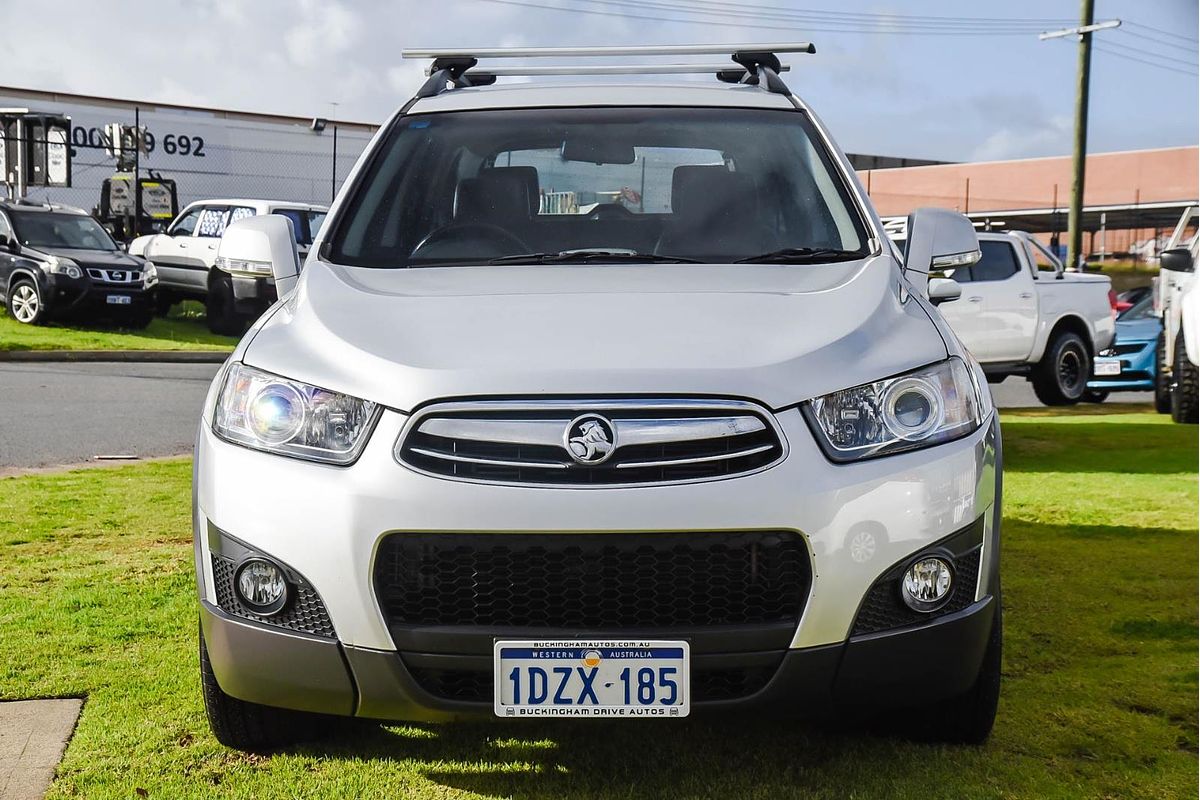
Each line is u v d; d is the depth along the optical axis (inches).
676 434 101.5
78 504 252.4
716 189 144.3
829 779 118.2
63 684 142.9
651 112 156.7
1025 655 155.8
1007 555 211.5
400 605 103.3
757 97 161.3
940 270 141.9
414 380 104.1
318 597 104.3
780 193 143.9
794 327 111.5
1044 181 1504.7
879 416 106.1
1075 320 515.5
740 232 139.3
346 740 127.8
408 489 101.5
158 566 198.7
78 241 717.9
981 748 125.9
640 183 145.7
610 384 102.3
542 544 101.0
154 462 313.9
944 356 113.2
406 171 148.6
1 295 705.6
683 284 122.6
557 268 131.0
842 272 128.2
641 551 101.3
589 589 101.4
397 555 102.8
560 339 107.6
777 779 118.3
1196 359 404.8
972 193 1578.5
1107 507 258.4
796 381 104.5
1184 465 329.1
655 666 101.3
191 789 115.6
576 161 147.0
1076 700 139.6
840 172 147.5
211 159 901.8
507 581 102.0
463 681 105.0
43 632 162.6
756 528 100.7
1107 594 184.9
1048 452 358.6
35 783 116.5
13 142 823.1
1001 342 486.9
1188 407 436.8
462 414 102.8
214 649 110.1
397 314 115.4
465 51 167.3
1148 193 1416.1
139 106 909.8
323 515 103.3
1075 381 519.2
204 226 733.3
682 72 174.4
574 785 117.1
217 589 110.0
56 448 336.5
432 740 128.0
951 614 107.5
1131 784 117.3
